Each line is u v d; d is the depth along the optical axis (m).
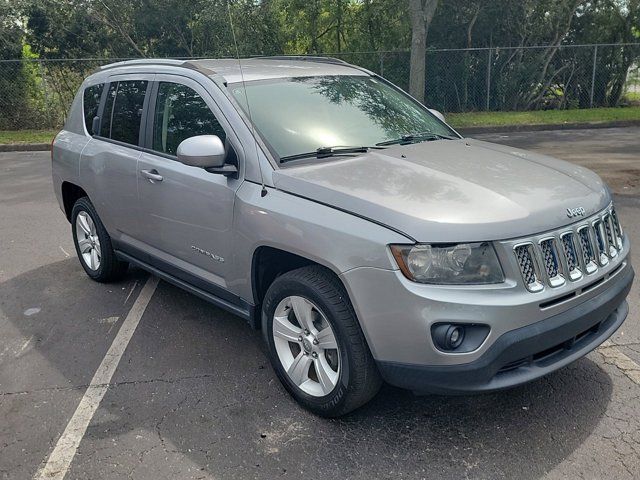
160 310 4.88
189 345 4.28
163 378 3.85
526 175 3.41
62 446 3.19
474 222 2.85
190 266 4.19
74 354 4.20
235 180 3.65
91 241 5.46
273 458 3.05
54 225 7.53
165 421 3.39
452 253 2.81
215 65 4.36
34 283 5.55
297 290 3.25
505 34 19.61
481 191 3.12
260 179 3.51
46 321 4.73
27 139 15.92
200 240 3.96
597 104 20.20
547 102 20.17
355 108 4.20
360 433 3.23
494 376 2.88
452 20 19.31
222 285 3.90
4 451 3.16
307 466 2.99
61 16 19.48
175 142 4.20
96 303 5.06
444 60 19.11
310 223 3.14
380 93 4.57
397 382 2.99
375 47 20.66
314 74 4.42
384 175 3.32
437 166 3.47
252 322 3.77
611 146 12.52
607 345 4.05
